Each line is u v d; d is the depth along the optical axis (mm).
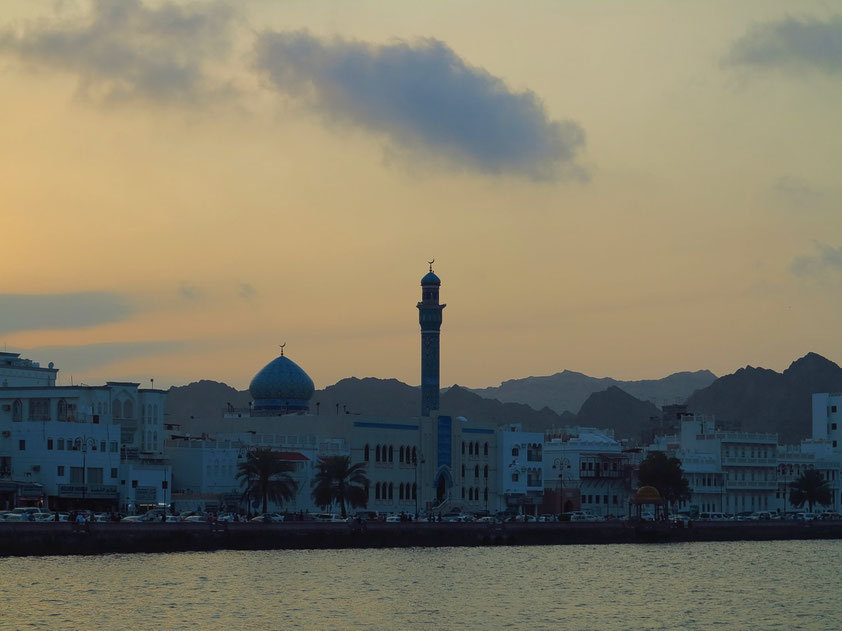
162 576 175750
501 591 172000
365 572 189500
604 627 144625
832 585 189250
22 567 181125
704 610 159625
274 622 142375
